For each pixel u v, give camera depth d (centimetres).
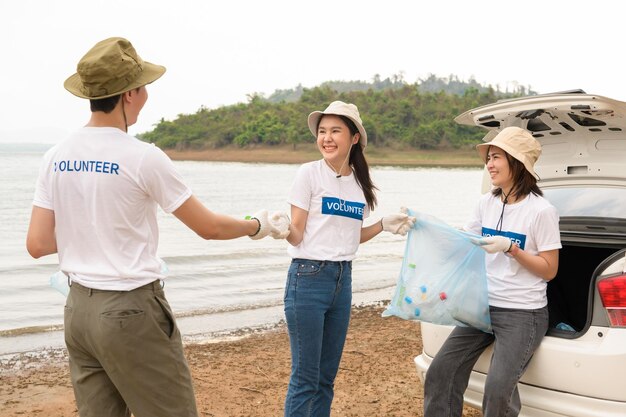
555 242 354
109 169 275
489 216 381
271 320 846
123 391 284
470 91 15212
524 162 358
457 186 5688
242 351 668
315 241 360
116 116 284
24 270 1284
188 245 1702
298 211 360
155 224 293
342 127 365
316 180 363
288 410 361
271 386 542
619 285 326
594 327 334
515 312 354
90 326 275
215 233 300
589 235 442
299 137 14538
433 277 369
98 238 276
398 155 13338
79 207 278
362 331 754
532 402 346
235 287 1080
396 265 1352
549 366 343
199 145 15250
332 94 15262
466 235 364
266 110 15412
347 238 366
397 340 705
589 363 328
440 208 3241
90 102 283
